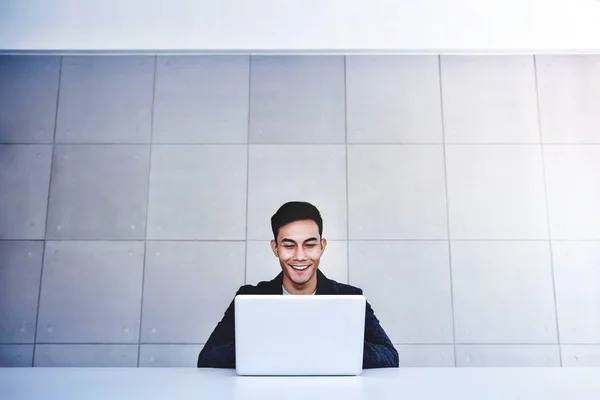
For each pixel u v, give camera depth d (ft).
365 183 10.62
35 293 10.12
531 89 11.10
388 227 10.43
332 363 4.78
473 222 10.50
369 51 11.19
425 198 10.58
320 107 10.97
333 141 10.80
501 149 10.83
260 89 11.05
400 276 10.22
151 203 10.52
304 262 10.06
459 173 10.71
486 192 10.63
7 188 10.55
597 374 4.99
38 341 9.93
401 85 11.10
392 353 7.58
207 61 11.19
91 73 11.12
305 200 10.50
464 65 11.19
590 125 10.97
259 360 4.76
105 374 4.96
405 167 10.71
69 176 10.62
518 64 11.21
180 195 10.55
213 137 10.82
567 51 11.22
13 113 10.89
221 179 10.62
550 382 4.44
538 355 9.97
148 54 11.21
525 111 11.00
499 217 10.52
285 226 10.23
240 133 10.84
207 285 10.15
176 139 10.82
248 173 10.64
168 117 10.93
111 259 10.27
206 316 10.02
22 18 11.25
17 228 10.37
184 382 4.44
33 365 9.83
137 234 10.37
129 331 9.98
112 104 10.98
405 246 10.36
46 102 10.96
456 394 3.83
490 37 11.23
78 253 10.29
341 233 10.37
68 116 10.90
